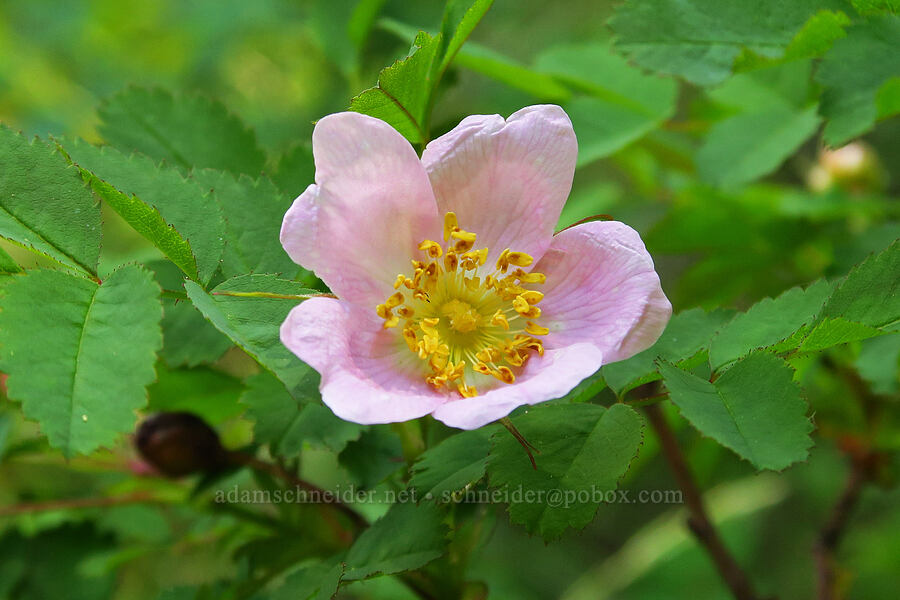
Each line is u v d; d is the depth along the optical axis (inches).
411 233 11.8
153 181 11.8
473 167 11.8
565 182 11.8
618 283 11.6
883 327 11.5
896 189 23.4
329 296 11.5
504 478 11.1
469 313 12.0
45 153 11.5
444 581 12.4
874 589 21.6
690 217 15.4
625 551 25.0
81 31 29.6
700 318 12.2
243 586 13.0
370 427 12.4
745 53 12.3
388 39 17.7
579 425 11.2
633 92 14.7
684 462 14.0
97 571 14.6
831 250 15.2
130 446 13.8
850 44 12.0
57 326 10.9
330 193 11.4
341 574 11.4
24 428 14.3
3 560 14.5
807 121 14.4
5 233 11.3
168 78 29.6
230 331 11.1
